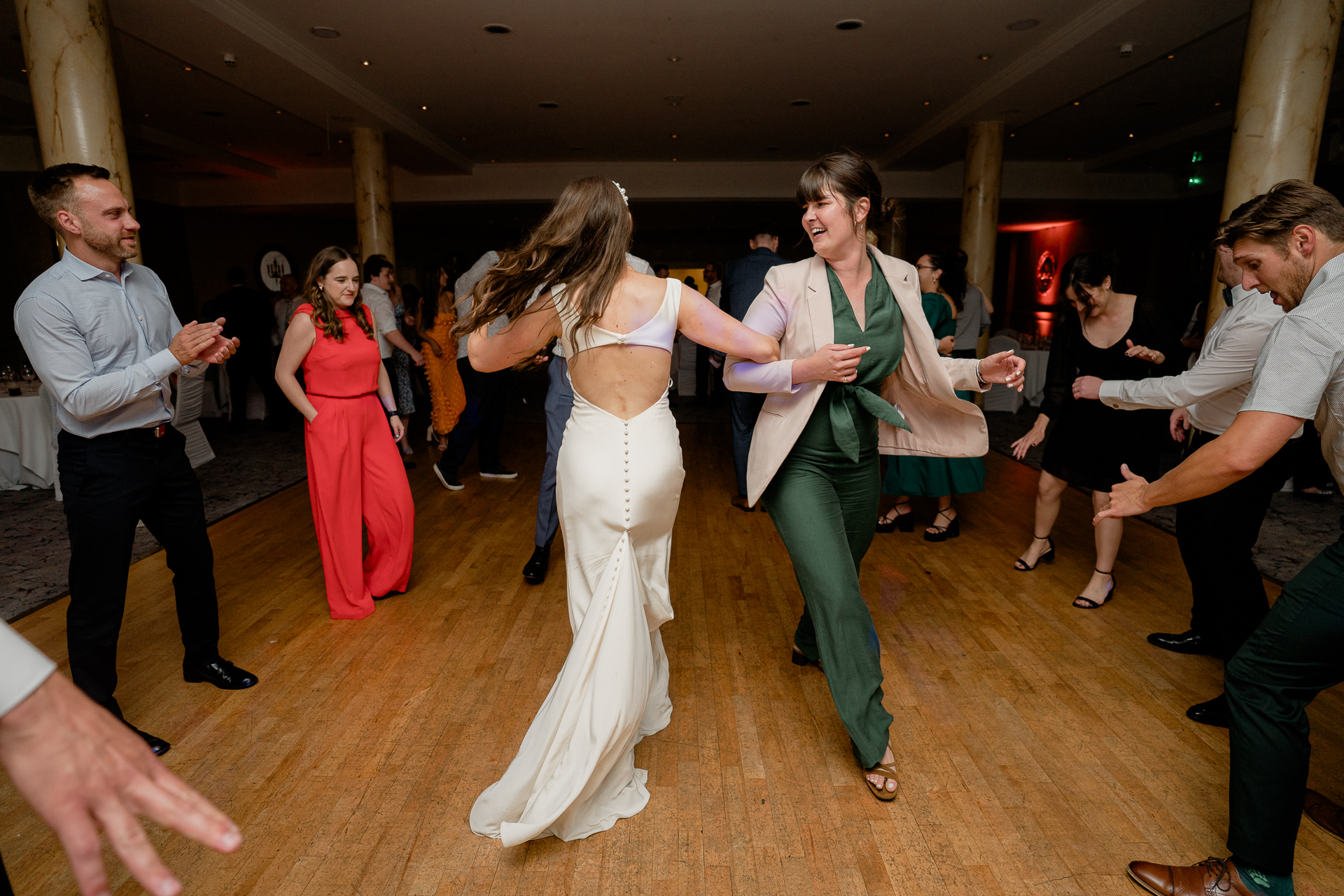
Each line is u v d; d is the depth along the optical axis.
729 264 4.29
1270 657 1.45
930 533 3.92
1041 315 17.05
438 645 2.73
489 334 1.78
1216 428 2.36
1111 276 2.89
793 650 2.67
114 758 0.57
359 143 8.78
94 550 2.00
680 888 1.58
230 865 1.64
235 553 3.75
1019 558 3.54
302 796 1.87
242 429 7.38
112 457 2.01
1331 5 4.25
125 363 2.04
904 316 2.00
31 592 3.24
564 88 7.84
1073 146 10.78
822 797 1.87
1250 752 1.46
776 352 1.76
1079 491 5.02
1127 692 2.40
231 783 1.92
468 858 1.66
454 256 6.32
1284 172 4.41
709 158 11.89
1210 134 9.23
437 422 6.11
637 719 1.71
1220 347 2.01
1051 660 2.61
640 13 5.74
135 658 2.61
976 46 6.54
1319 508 4.60
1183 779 1.95
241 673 2.44
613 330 1.66
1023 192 12.33
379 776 1.95
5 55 6.69
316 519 2.88
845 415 1.87
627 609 1.71
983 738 2.14
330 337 2.79
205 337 1.98
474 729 2.18
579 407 1.75
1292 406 1.31
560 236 1.61
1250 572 2.25
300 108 7.95
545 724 1.71
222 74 6.69
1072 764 2.01
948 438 2.14
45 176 1.88
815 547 1.89
